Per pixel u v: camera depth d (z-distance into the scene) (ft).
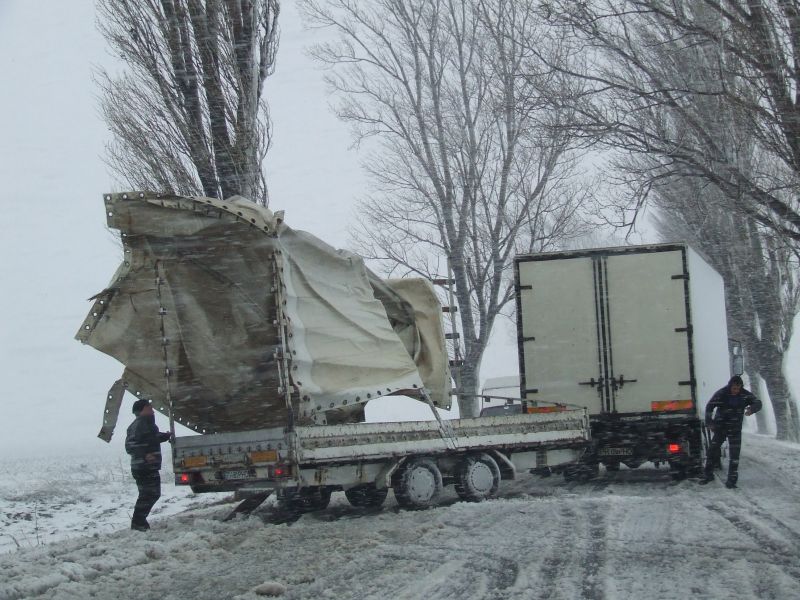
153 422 43.16
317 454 41.32
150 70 69.31
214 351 42.50
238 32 69.15
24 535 50.62
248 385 43.16
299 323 41.96
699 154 56.18
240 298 41.73
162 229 40.60
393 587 27.73
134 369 43.65
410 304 52.08
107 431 44.37
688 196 83.30
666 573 28.60
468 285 99.35
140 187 69.31
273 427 41.27
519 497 50.83
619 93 55.88
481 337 98.78
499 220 98.63
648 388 55.36
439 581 28.27
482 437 48.93
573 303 56.49
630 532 36.17
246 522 42.32
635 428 56.18
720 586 26.71
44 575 31.17
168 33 69.10
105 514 60.44
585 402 55.88
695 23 56.70
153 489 42.93
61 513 61.82
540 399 56.18
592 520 39.37
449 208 98.78
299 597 27.07
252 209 40.83
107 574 31.94
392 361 45.65
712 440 53.31
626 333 55.77
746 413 53.16
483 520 40.42
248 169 69.21
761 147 59.62
